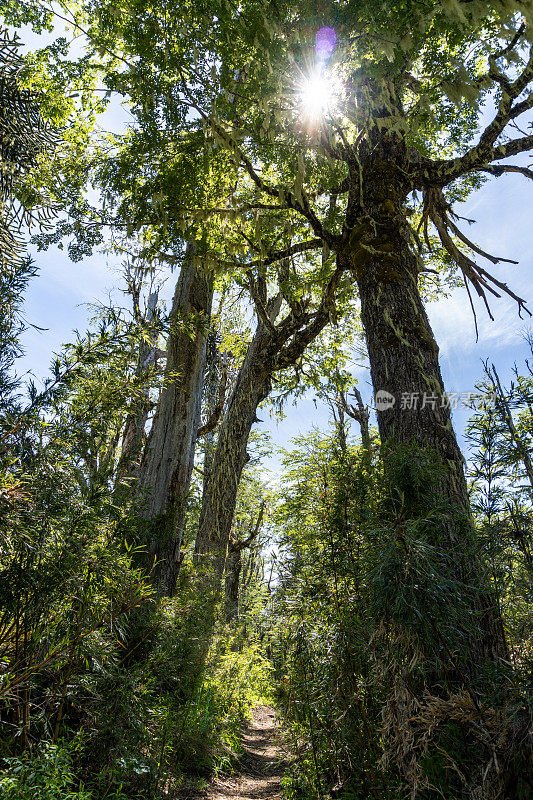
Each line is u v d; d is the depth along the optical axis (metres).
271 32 3.71
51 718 2.73
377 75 4.12
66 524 2.45
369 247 4.91
